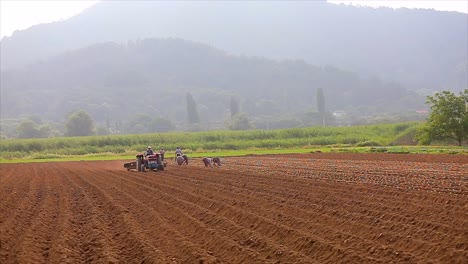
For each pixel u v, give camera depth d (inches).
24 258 491.2
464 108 2208.4
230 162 1745.8
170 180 1159.6
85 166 1919.3
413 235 504.7
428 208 626.5
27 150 3368.6
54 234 606.9
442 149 2010.3
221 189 930.7
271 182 1005.2
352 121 7431.1
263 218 619.2
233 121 6205.7
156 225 640.4
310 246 496.1
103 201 874.1
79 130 5802.2
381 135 3336.6
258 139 3508.9
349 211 644.1
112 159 2527.1
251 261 462.0
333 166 1381.6
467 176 988.6
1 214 749.9
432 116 2263.8
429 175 1029.8
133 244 546.6
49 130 6240.2
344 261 443.2
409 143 2792.8
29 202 878.4
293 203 722.8
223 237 550.9
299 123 7283.5
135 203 823.7
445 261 422.6
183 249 510.6
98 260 486.0
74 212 765.9
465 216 568.7
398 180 956.0
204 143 3225.9
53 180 1299.2
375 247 469.1
